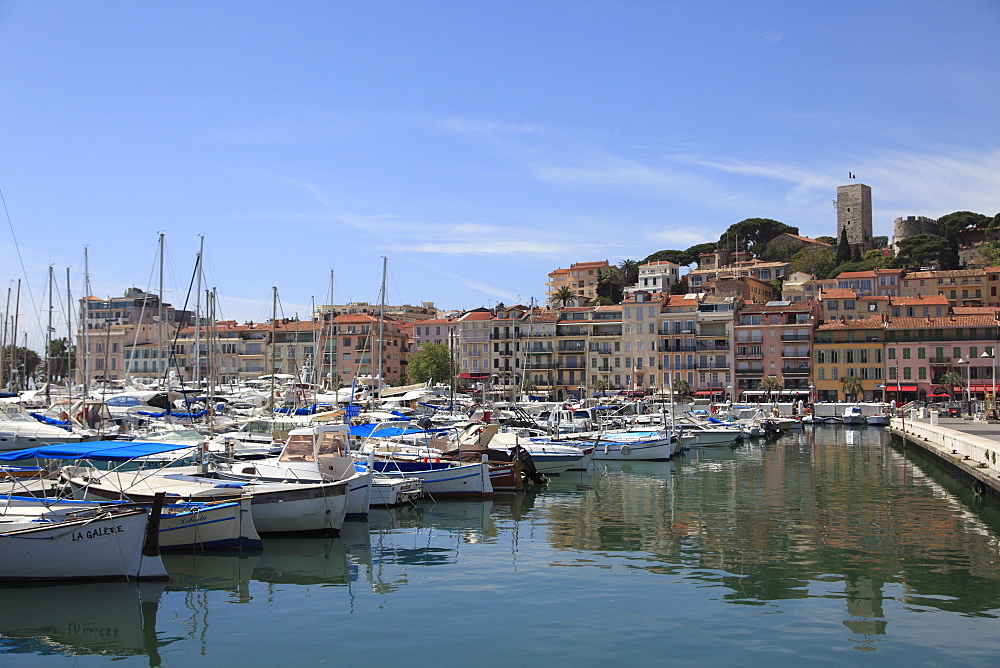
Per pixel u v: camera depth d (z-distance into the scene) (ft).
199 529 93.81
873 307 477.36
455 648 63.26
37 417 174.19
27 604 74.23
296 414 210.59
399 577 84.79
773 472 182.29
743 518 119.34
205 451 122.62
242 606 74.43
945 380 401.29
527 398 450.71
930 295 508.94
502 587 80.59
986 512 123.13
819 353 437.99
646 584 81.10
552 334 490.08
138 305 512.22
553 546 100.42
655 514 124.26
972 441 159.43
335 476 113.50
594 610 72.43
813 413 392.27
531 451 176.55
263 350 480.64
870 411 383.24
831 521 115.96
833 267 654.12
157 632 67.31
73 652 63.26
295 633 67.05
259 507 102.17
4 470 102.58
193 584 81.51
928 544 99.30
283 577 84.69
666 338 463.01
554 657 61.26
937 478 167.53
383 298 264.72
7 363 384.06
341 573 86.48
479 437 159.53
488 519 120.78
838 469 186.91
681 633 66.28
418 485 135.54
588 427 233.96
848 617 70.18
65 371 437.99
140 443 93.91
